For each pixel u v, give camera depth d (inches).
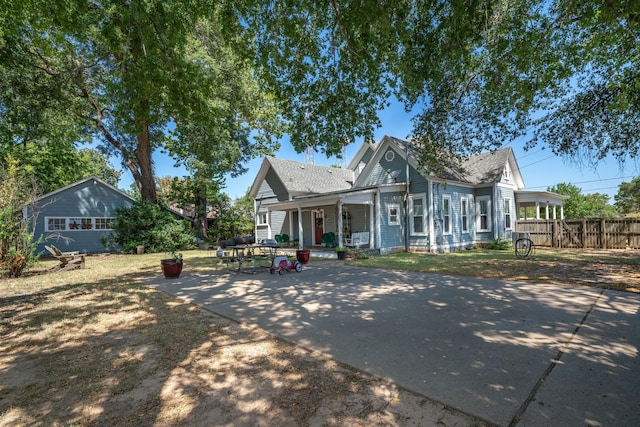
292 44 245.6
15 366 129.7
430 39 232.4
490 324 168.4
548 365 119.0
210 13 258.2
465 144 377.4
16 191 427.2
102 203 749.9
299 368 122.1
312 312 199.6
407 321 177.2
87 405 100.0
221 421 89.5
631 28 182.7
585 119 345.1
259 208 869.8
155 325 180.4
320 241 723.4
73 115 684.1
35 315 203.6
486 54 276.5
